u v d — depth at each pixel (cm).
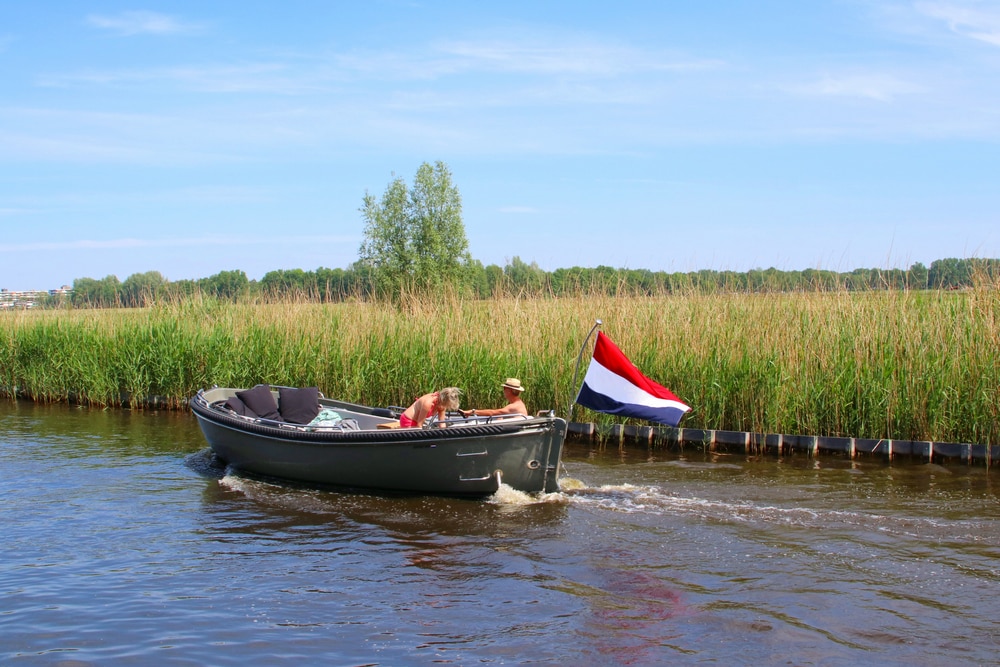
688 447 1423
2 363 2211
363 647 633
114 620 685
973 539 873
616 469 1240
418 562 824
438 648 630
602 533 909
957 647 624
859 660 604
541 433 1005
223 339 1903
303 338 1809
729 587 748
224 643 640
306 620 685
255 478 1198
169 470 1259
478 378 1555
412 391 1620
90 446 1460
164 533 930
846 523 935
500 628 666
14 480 1191
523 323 1622
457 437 998
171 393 1927
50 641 643
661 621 676
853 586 746
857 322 1407
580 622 676
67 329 2119
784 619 677
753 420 1386
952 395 1282
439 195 4066
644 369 1466
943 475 1173
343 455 1074
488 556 839
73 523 970
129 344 1978
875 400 1317
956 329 1323
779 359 1379
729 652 619
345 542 891
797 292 1510
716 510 993
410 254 3975
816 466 1248
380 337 1712
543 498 1041
